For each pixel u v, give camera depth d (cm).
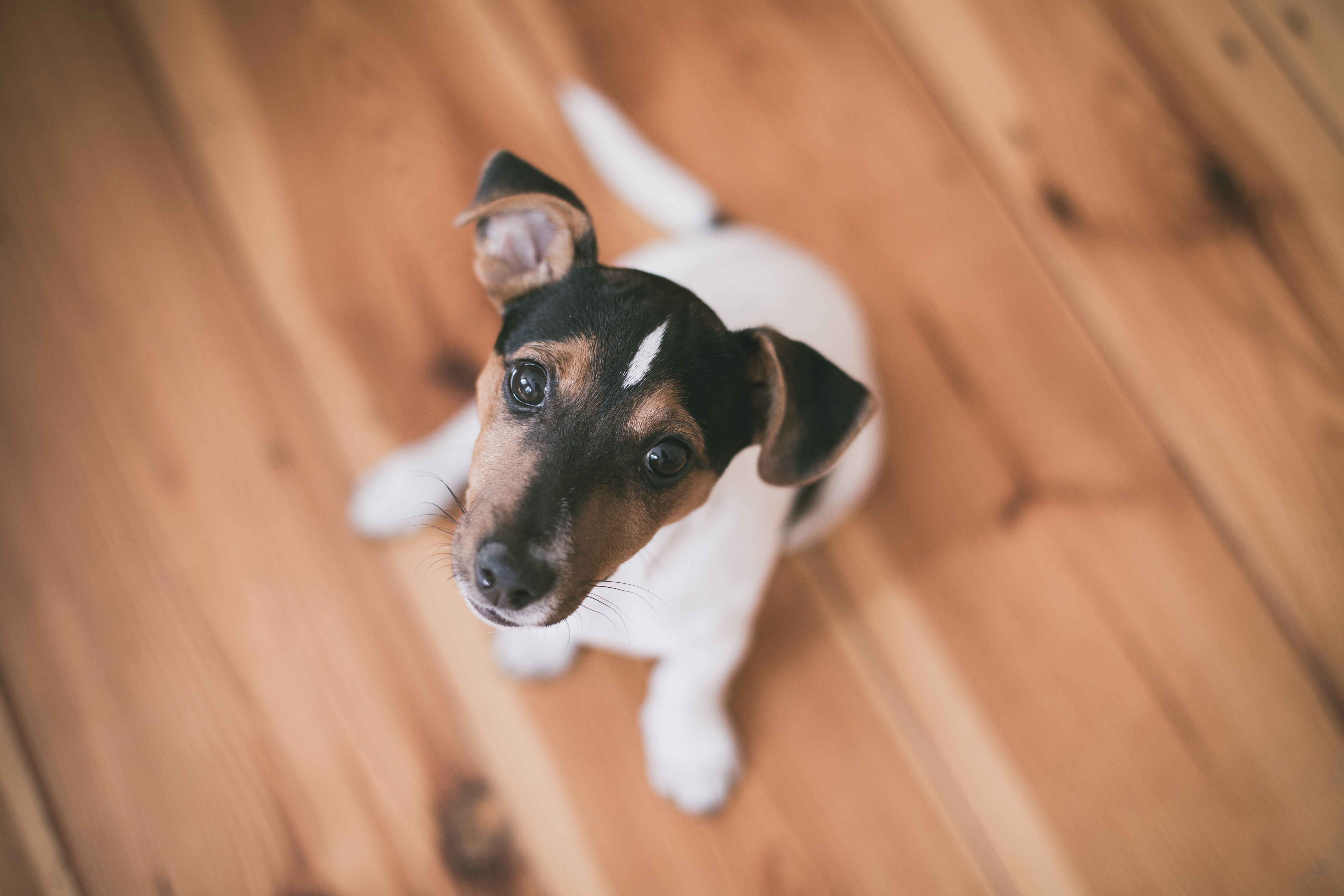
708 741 56
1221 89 68
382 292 62
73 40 62
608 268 44
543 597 42
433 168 63
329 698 57
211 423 59
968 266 65
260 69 63
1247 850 58
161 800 55
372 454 60
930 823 58
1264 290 65
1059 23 68
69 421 59
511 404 43
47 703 56
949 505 62
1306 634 61
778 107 66
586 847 56
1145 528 62
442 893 55
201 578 58
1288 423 63
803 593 60
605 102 63
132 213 61
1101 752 59
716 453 44
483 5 65
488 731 57
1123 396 63
